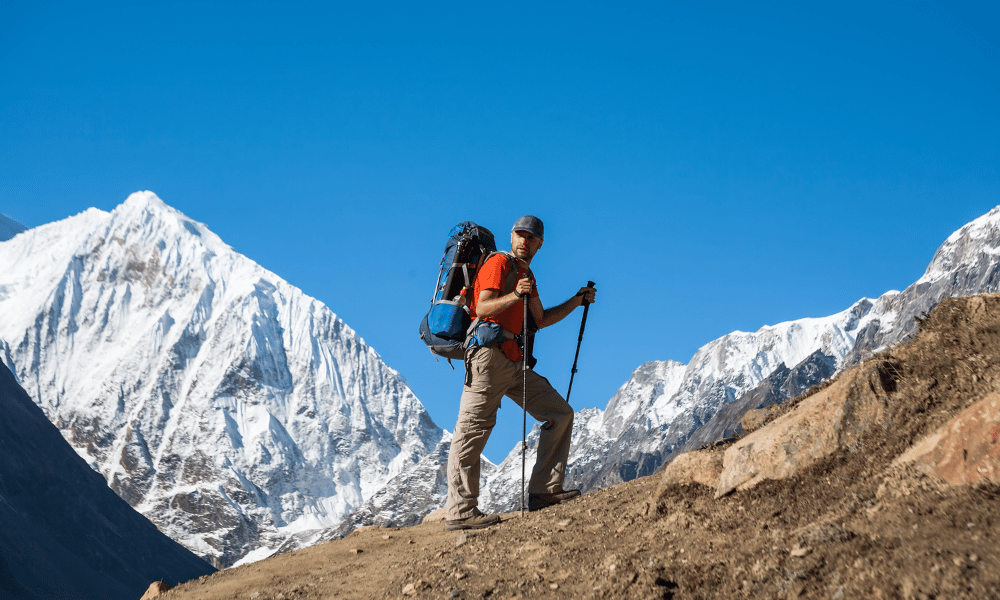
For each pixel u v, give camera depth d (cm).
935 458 526
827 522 535
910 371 622
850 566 472
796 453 636
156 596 929
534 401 899
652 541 651
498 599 626
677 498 707
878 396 621
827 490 595
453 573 711
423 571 748
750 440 676
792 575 491
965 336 613
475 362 837
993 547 424
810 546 509
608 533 716
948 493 495
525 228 856
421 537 1027
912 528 480
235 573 955
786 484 629
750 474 653
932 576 424
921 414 589
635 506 768
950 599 404
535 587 628
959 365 593
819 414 643
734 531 611
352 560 927
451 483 880
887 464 573
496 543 775
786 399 862
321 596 757
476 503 888
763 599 488
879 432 605
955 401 571
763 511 618
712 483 692
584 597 581
